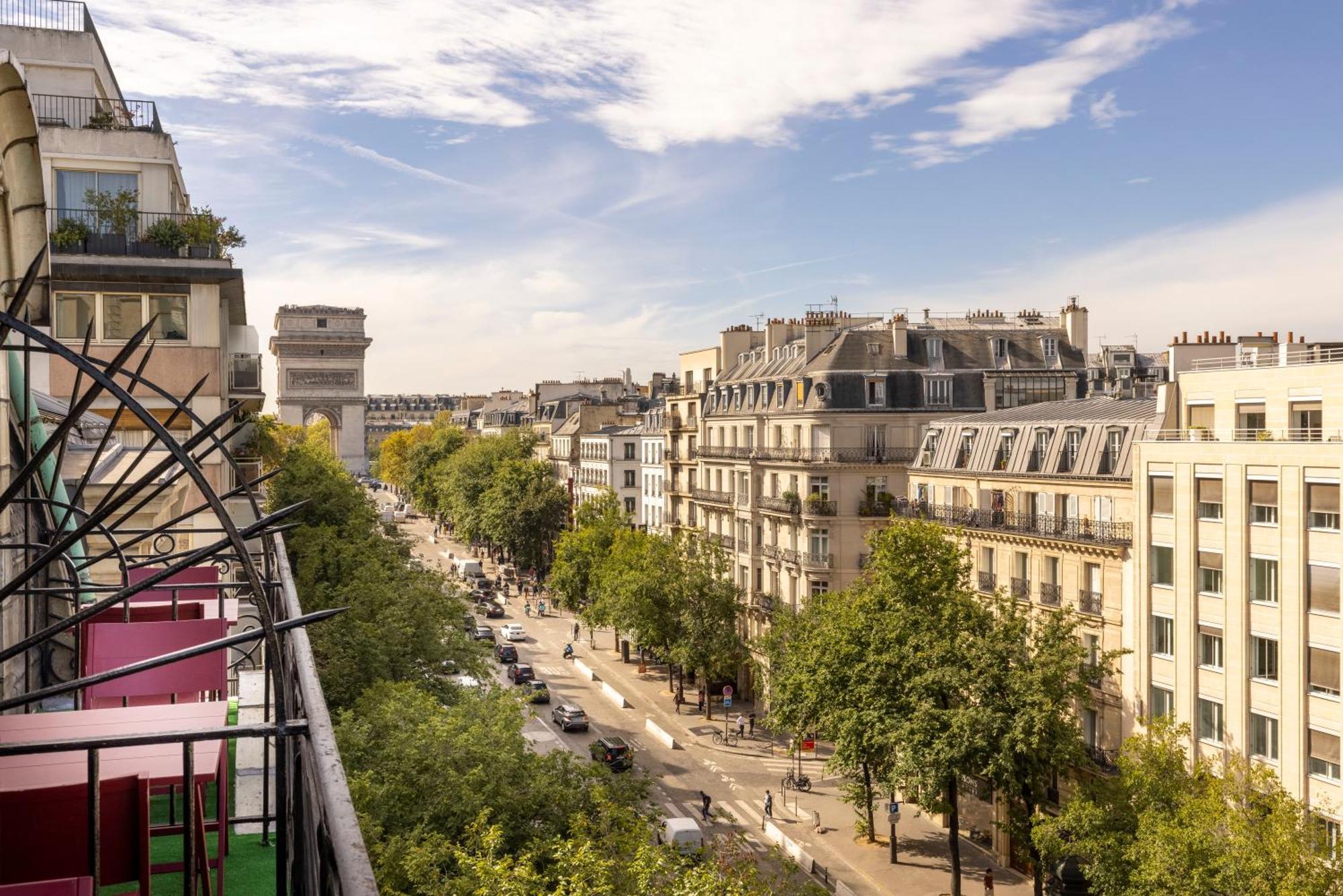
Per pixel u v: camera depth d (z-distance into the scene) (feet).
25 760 22.54
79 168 117.08
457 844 87.15
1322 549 116.67
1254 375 133.08
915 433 221.87
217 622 36.35
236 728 16.87
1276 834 95.14
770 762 205.26
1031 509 168.76
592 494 424.46
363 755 92.94
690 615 233.14
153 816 34.58
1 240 32.96
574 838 87.92
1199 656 134.21
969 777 146.20
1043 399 227.81
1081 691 133.08
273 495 172.65
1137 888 104.06
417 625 132.77
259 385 138.21
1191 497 134.72
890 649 139.74
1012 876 152.56
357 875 13.83
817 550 221.05
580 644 312.50
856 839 166.61
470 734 94.63
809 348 241.35
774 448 243.40
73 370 108.37
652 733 223.10
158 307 112.47
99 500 73.77
